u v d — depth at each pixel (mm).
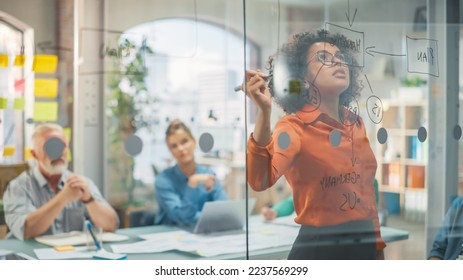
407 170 3053
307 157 2818
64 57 2463
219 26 2791
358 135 2924
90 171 2512
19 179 2398
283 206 2795
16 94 2389
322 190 2838
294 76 2832
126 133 2578
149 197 2637
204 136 2750
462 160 3201
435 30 3143
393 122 3027
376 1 2996
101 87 2531
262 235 2738
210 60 2764
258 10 2838
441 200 3145
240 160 2818
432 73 3135
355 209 2906
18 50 2396
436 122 3148
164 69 2660
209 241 2643
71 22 2473
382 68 2996
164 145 2668
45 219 2430
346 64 2895
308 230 2805
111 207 2549
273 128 2812
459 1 3199
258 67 2844
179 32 2695
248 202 2783
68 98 2469
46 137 2432
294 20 2879
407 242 3037
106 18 2535
